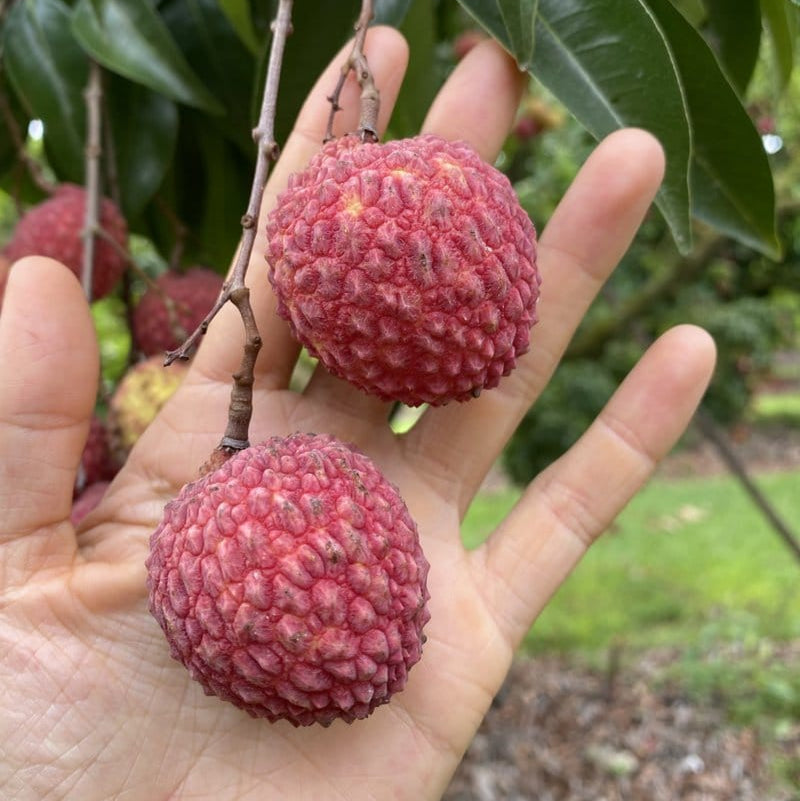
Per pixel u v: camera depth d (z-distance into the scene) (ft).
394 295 0.36
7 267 0.58
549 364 0.52
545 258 0.51
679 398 0.51
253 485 0.35
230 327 0.48
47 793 0.42
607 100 0.46
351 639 0.34
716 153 0.51
